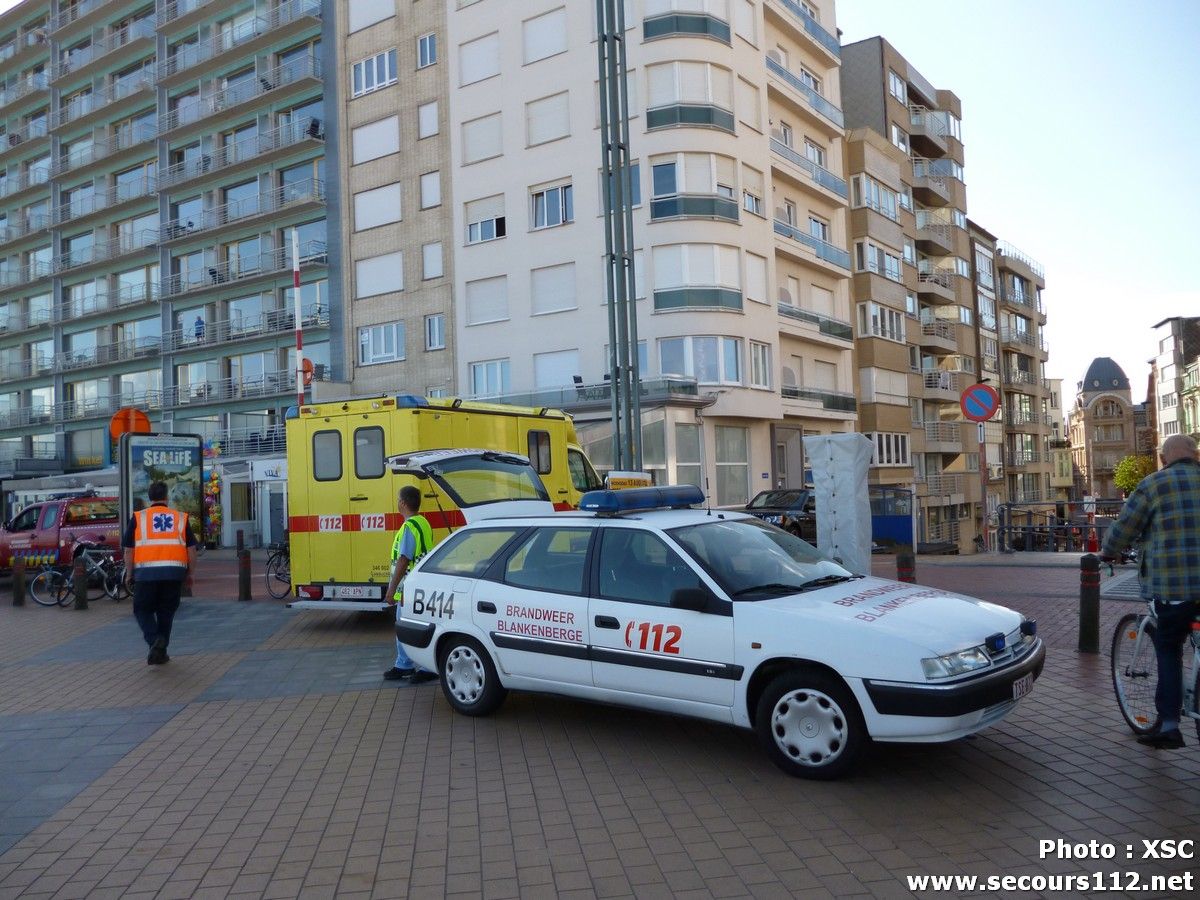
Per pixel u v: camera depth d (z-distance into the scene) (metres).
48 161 49.91
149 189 43.44
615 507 6.47
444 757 6.07
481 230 31.42
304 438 11.64
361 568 11.22
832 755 5.21
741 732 6.32
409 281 33.38
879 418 37.38
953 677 4.95
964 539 48.12
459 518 10.58
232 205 39.94
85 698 8.41
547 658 6.41
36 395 49.66
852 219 37.66
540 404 29.05
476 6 31.52
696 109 28.03
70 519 18.88
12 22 51.59
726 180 28.80
